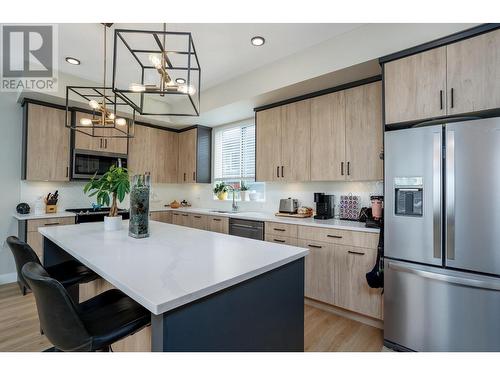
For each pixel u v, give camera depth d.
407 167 1.85
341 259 2.38
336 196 3.04
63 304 0.95
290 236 2.76
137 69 3.07
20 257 1.47
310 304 2.69
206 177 4.61
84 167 3.58
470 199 1.60
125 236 1.78
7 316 2.32
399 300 1.87
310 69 2.55
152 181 4.43
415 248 1.81
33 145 3.18
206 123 4.40
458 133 1.64
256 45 2.54
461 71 1.69
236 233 3.31
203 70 3.09
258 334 1.16
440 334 1.69
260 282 1.17
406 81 1.92
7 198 3.24
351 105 2.61
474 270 1.58
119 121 2.29
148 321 1.19
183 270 1.07
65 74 3.18
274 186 3.70
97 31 2.32
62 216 3.17
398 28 2.00
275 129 3.27
